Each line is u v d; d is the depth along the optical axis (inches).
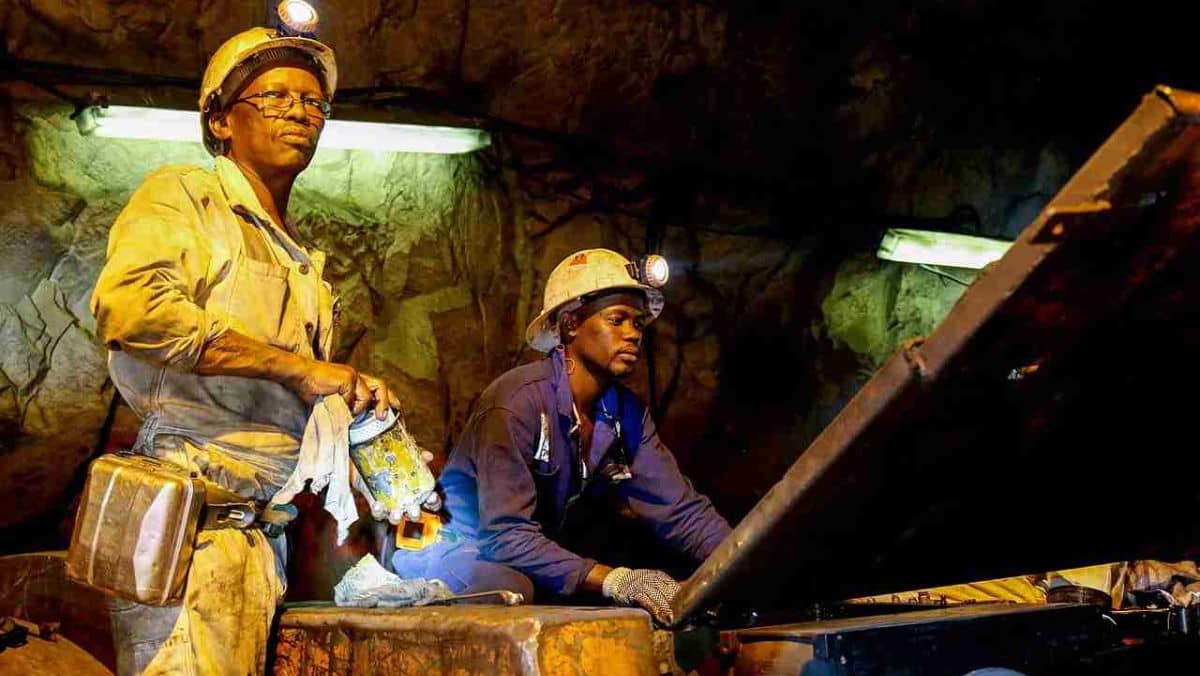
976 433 68.9
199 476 89.0
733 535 74.7
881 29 228.7
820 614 106.7
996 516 82.0
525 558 110.0
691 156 219.0
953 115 236.5
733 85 220.1
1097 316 61.7
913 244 228.4
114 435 165.8
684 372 215.0
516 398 118.8
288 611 96.6
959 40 234.5
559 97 207.5
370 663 86.8
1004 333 59.8
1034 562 95.0
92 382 165.2
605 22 207.2
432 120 191.2
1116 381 69.1
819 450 67.1
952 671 85.5
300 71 104.3
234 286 94.1
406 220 194.2
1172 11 243.4
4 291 160.9
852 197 231.1
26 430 160.4
